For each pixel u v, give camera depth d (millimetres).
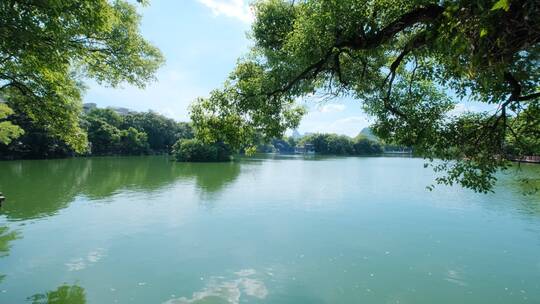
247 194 27250
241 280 10742
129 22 12023
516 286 10453
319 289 10195
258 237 15281
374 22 6008
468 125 6789
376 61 9070
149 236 15156
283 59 8000
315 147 177000
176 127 126938
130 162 65938
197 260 12359
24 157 63688
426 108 7805
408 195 27594
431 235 15883
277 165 68125
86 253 12852
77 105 14695
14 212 19312
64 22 5578
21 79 11789
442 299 9680
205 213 19875
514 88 5320
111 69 12727
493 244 14492
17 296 9359
